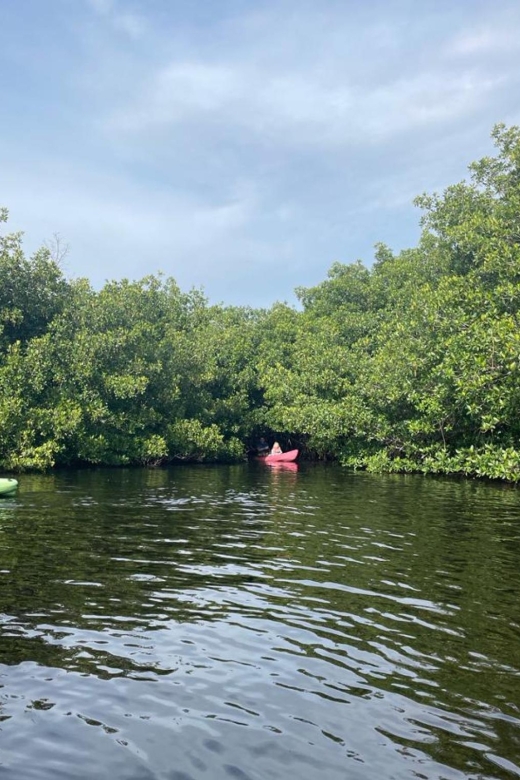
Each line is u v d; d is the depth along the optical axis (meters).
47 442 22.88
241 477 22.20
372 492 17.33
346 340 36.41
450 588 7.54
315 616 6.50
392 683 4.95
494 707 4.57
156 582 7.63
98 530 10.83
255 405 39.00
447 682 4.98
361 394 27.95
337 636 5.95
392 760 3.87
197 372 33.72
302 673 5.11
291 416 30.61
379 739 4.11
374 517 12.69
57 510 13.06
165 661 5.30
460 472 22.83
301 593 7.29
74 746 3.96
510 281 23.50
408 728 4.25
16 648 5.48
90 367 26.11
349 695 4.73
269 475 23.25
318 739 4.10
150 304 35.66
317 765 3.79
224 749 3.96
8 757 3.82
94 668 5.11
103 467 26.06
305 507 14.14
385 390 25.17
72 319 28.61
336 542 10.11
